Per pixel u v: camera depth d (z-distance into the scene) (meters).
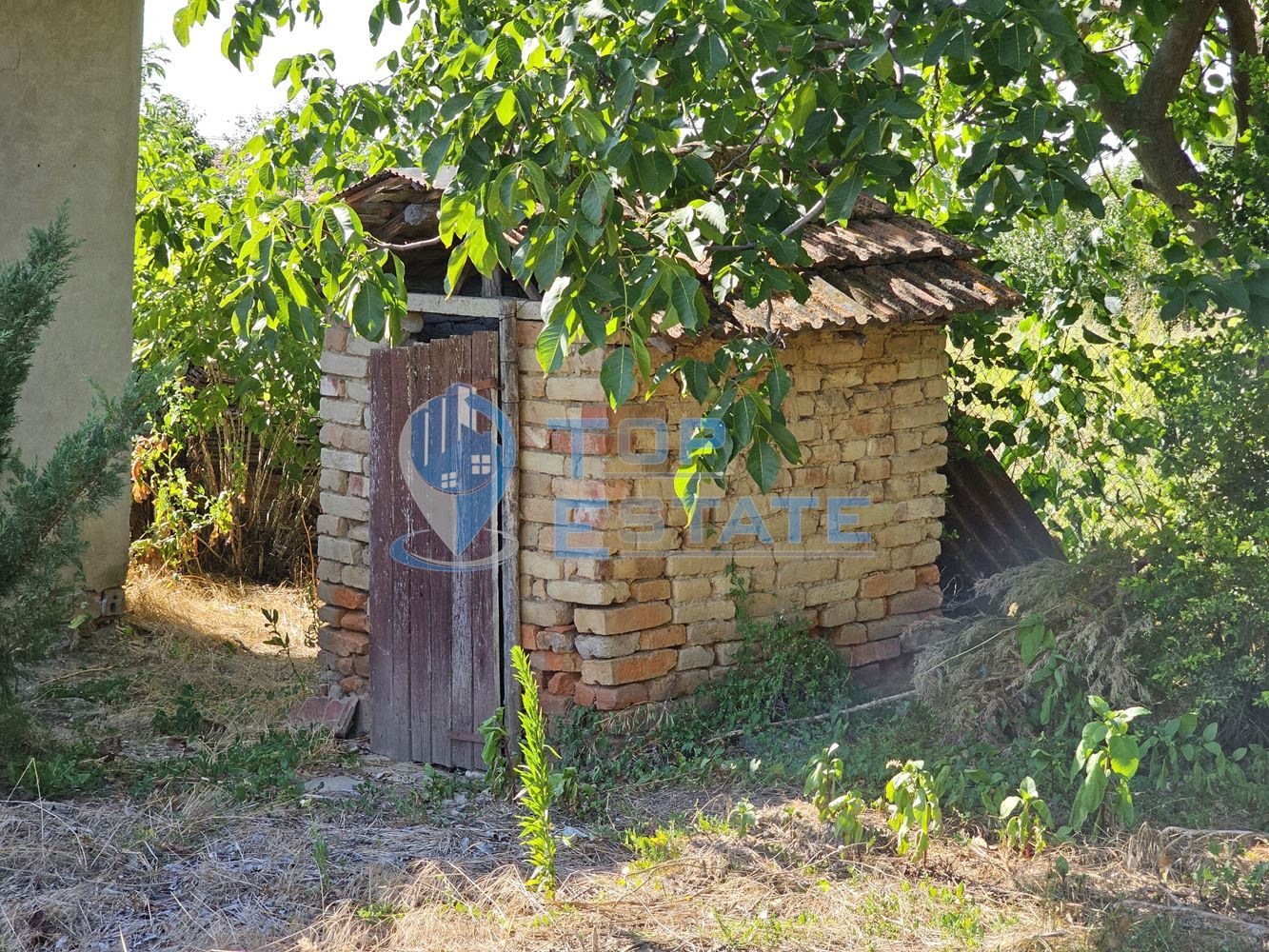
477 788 6.54
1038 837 5.35
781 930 4.70
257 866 5.30
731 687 6.88
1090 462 8.95
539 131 4.90
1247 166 6.75
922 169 9.75
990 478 8.59
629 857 5.53
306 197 8.28
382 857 5.44
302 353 10.52
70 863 5.21
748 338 5.54
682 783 6.32
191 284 10.42
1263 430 5.96
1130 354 8.70
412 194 7.00
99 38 8.82
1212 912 4.78
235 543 11.02
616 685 6.58
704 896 5.02
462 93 4.76
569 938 4.62
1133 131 8.20
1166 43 8.22
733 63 5.46
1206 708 6.14
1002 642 6.53
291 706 7.91
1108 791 5.68
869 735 6.62
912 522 7.60
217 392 10.56
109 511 9.27
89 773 6.20
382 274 6.13
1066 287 8.81
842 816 5.38
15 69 8.45
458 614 6.93
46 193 8.69
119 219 9.09
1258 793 5.64
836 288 6.79
